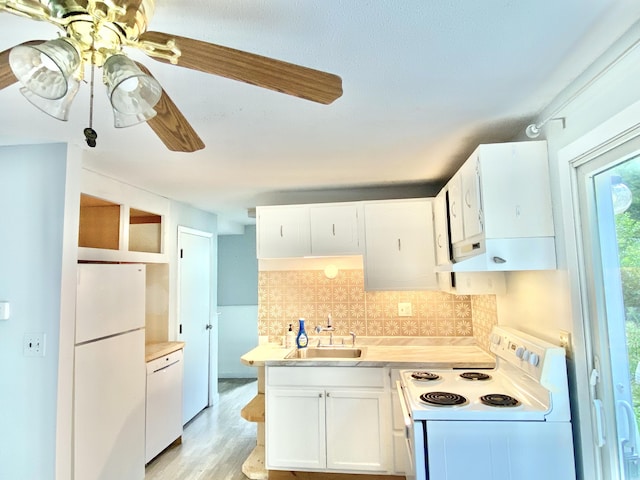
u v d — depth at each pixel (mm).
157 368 3178
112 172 2754
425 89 1604
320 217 3273
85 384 2273
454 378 2371
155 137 2059
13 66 843
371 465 2695
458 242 2422
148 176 2873
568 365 1719
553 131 1787
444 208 2746
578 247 1659
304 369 2799
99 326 2400
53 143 2143
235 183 3137
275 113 1802
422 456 1759
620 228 1472
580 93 1544
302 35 1221
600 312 1575
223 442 3510
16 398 2053
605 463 1561
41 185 2137
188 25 1165
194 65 1047
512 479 1713
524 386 2020
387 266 3178
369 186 3359
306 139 2156
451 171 2895
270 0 1057
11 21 1106
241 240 5824
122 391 2604
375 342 3371
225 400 4695
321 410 2756
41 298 2082
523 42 1290
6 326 2092
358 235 3227
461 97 1687
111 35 924
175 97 1615
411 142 2246
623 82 1336
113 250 2885
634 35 1228
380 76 1488
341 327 3449
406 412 2012
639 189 1358
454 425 1760
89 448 2293
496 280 2469
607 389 1549
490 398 1932
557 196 1774
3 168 2172
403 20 1157
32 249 2111
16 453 2029
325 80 1082
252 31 1197
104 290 2451
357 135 2111
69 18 878
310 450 2754
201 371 4336
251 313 5727
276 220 3320
